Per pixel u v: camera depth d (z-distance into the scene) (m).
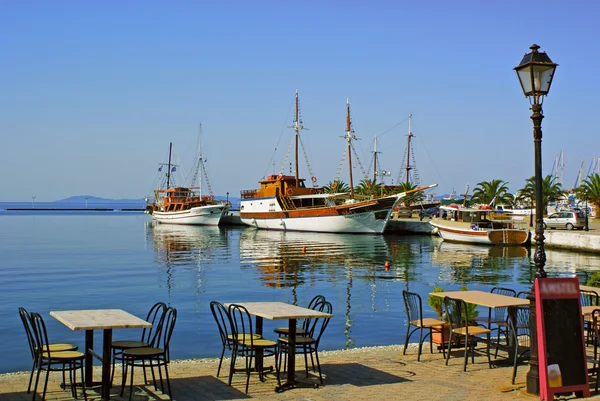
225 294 27.77
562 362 8.89
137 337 17.45
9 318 20.86
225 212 116.50
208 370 11.09
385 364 11.53
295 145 99.25
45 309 23.17
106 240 71.56
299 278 34.56
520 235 61.25
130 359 8.99
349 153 93.56
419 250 56.44
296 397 9.12
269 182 96.19
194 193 128.25
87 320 8.80
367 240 71.38
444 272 38.22
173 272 37.62
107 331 8.91
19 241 69.00
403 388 9.68
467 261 45.69
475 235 63.53
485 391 9.49
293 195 92.88
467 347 11.09
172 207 125.38
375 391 9.48
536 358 9.24
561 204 107.75
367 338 17.41
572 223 64.94
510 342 11.96
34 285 30.77
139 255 50.72
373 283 32.28
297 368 11.21
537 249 9.33
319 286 30.91
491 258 48.31
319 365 10.48
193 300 25.69
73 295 27.14
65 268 39.53
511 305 10.50
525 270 39.22
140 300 25.66
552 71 9.45
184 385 9.92
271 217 94.12
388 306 23.80
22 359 14.96
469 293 12.02
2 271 37.53
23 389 9.62
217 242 68.31
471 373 10.76
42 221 141.25
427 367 11.25
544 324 8.90
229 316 9.90
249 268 40.41
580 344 9.00
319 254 52.16
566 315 9.00
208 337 17.36
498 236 61.94
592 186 85.88
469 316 12.80
